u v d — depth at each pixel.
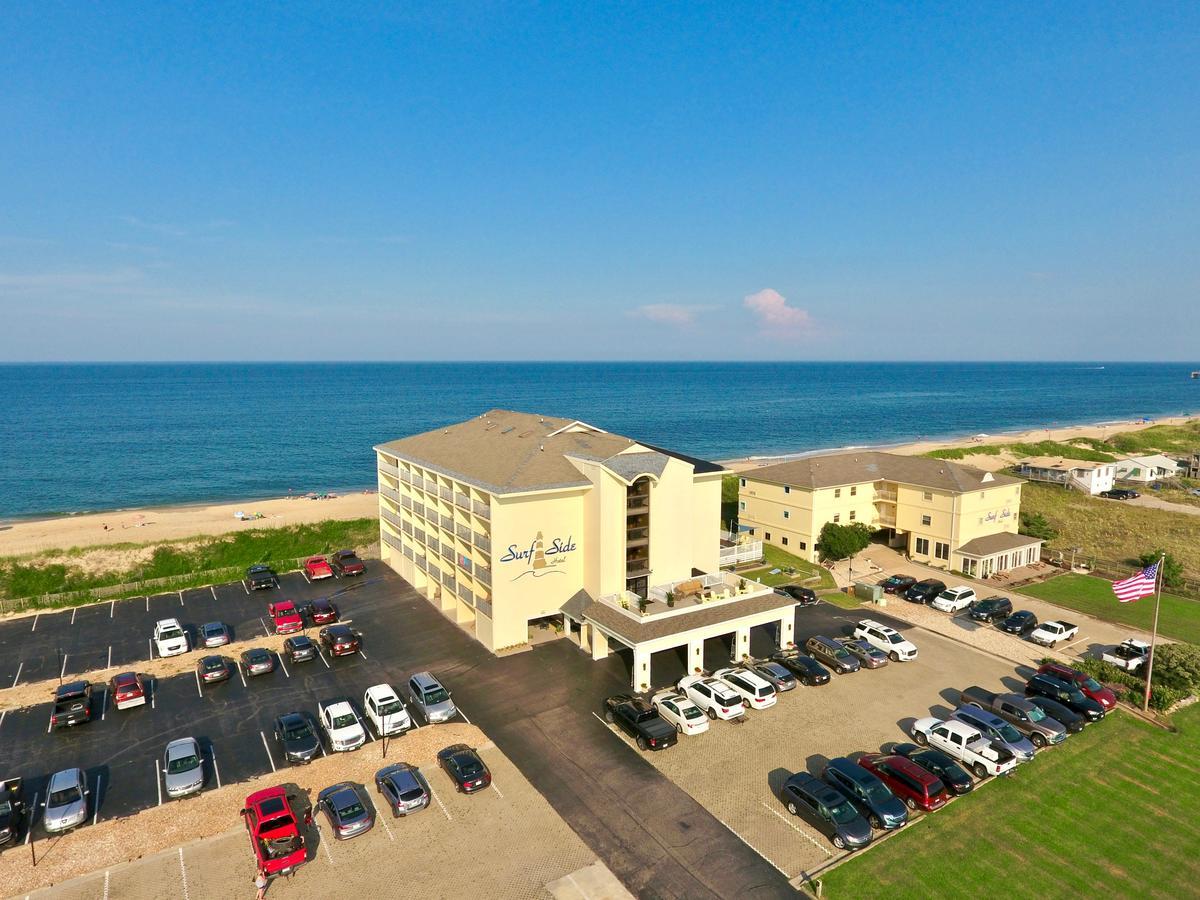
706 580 48.06
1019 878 26.25
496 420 61.47
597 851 27.33
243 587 59.97
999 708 37.53
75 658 45.97
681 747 34.84
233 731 36.53
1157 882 26.20
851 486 68.19
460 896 24.98
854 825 28.02
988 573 63.00
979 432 192.25
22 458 135.88
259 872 25.69
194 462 134.25
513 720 37.31
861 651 44.84
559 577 47.28
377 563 66.81
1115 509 88.38
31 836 28.25
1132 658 44.28
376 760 33.59
